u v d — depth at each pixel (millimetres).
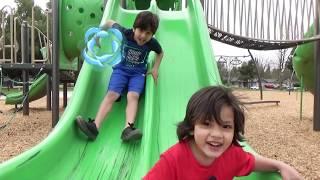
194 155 627
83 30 2527
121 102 1338
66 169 1062
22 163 918
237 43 2670
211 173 644
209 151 594
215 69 1414
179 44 1637
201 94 595
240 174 703
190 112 596
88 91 1315
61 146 1074
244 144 948
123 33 1323
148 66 1392
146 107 1203
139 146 1148
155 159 1066
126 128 1169
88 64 1366
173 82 1432
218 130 585
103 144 1183
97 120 1224
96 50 1384
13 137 2152
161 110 1307
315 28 2467
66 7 2531
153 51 1400
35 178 954
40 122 2752
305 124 2797
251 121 2906
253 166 705
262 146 1975
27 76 3070
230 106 585
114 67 1326
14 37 2791
